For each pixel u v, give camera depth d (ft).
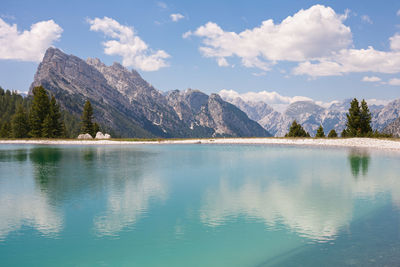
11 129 481.87
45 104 436.35
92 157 188.14
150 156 194.70
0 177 109.50
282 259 42.73
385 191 84.33
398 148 244.42
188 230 54.49
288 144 324.80
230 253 45.11
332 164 143.84
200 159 173.27
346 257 42.73
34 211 66.23
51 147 304.09
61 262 42.68
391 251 44.45
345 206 69.26
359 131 352.49
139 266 41.32
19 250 46.55
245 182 98.99
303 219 60.23
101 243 48.96
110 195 80.74
